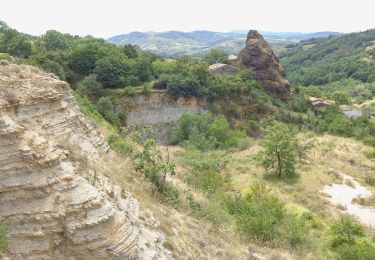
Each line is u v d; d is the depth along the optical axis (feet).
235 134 212.84
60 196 39.75
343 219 93.86
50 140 44.50
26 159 39.32
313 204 111.34
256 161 150.61
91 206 40.32
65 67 225.56
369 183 136.98
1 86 47.21
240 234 74.13
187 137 212.02
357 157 174.09
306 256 73.61
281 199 112.88
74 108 67.77
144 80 250.98
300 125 250.98
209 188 95.86
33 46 256.52
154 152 74.95
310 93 376.27
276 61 304.50
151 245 47.57
